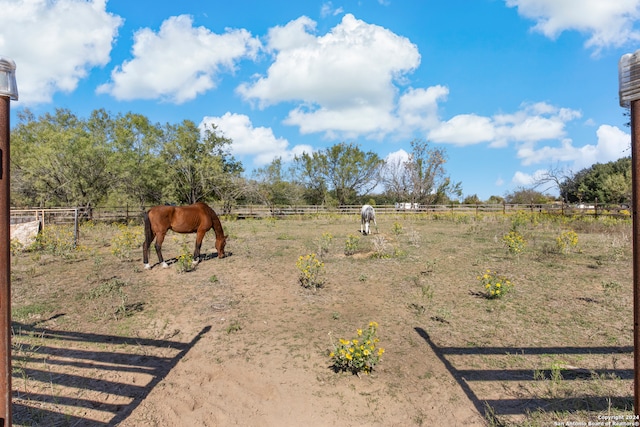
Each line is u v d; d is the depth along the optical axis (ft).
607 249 35.60
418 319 19.08
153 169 87.71
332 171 138.82
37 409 11.93
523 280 25.18
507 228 57.26
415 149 131.44
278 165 134.51
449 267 29.48
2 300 6.35
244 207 102.89
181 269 28.81
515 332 17.20
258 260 33.32
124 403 12.48
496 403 12.15
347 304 21.50
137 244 42.37
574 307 19.92
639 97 5.49
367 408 12.30
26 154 79.15
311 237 50.21
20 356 15.31
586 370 13.76
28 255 36.29
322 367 14.76
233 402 12.75
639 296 5.78
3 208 6.31
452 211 92.02
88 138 75.15
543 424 10.80
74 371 14.39
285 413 12.21
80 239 47.50
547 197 129.59
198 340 17.25
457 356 15.24
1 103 6.22
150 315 20.12
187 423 11.62
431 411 12.00
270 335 17.63
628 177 105.50
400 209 104.22
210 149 104.22
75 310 20.75
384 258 33.12
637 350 5.85
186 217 30.96
